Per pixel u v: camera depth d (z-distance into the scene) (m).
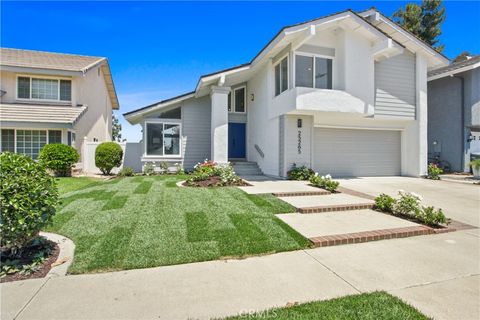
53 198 4.04
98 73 20.09
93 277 3.41
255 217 5.83
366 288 3.17
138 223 5.33
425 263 3.90
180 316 2.61
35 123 13.63
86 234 4.76
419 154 14.01
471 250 4.44
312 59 12.18
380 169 14.52
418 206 6.17
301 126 12.50
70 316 2.61
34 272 3.50
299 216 6.25
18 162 3.86
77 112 15.31
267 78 13.68
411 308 2.73
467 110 15.89
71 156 13.53
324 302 2.84
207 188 9.05
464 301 2.88
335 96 11.66
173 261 3.84
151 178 11.88
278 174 12.64
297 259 4.04
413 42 13.66
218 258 4.00
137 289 3.12
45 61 16.81
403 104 14.01
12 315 2.61
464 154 16.05
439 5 26.52
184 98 14.87
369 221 5.87
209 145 15.62
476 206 7.62
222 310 2.71
